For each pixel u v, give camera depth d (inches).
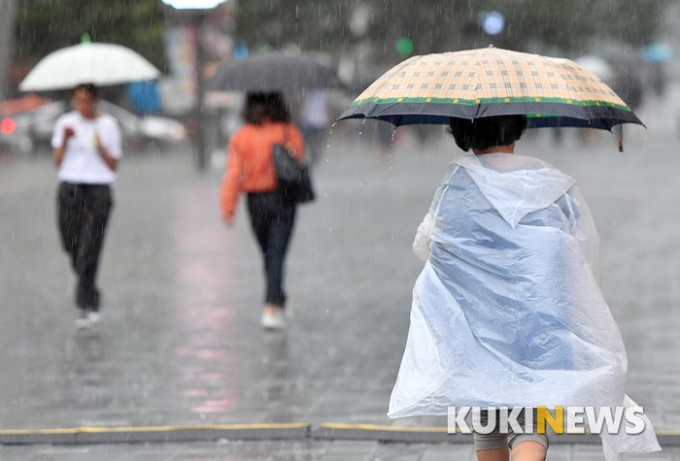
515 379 406.3
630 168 2699.3
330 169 2945.4
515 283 415.2
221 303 1064.8
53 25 3752.5
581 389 400.5
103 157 957.2
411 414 412.2
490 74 426.0
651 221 1631.4
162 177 2893.7
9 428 652.7
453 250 426.9
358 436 617.9
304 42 4584.2
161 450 605.3
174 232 1667.1
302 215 1851.6
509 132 440.8
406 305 1040.8
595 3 4884.4
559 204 427.8
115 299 1099.3
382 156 3395.7
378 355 834.8
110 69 978.7
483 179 428.5
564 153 3299.7
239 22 4468.5
